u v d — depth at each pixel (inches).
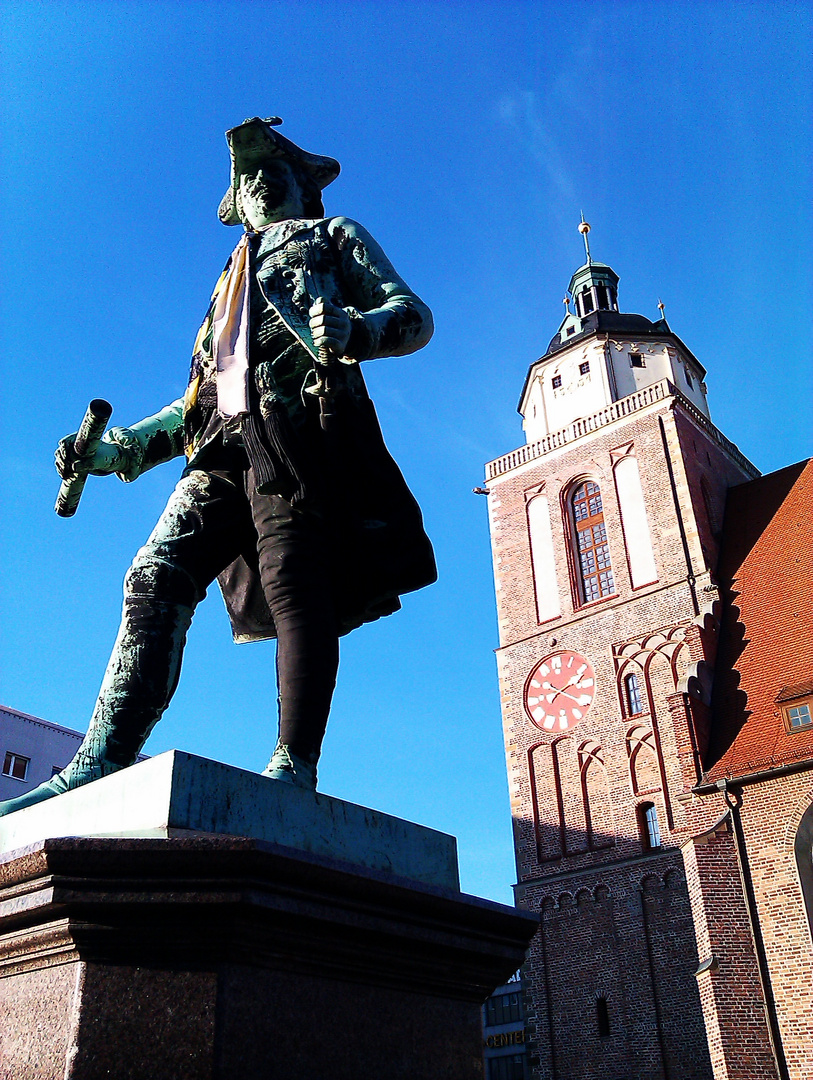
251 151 104.0
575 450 1253.7
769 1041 718.5
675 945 920.3
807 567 1032.8
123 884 58.2
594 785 1049.5
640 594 1111.0
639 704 1056.2
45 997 59.2
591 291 1434.5
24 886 59.7
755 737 868.0
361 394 95.0
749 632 1003.3
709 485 1201.4
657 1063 883.4
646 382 1306.6
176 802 64.3
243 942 59.9
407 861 79.4
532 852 1058.1
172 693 85.6
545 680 1141.7
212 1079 55.9
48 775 885.8
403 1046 70.2
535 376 1378.0
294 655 82.9
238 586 99.6
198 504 90.2
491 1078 1696.6
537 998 981.8
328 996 65.7
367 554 93.2
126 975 58.1
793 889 761.6
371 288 97.0
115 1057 55.7
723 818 812.6
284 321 89.6
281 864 61.3
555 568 1199.6
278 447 84.8
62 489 98.0
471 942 77.1
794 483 1165.1
